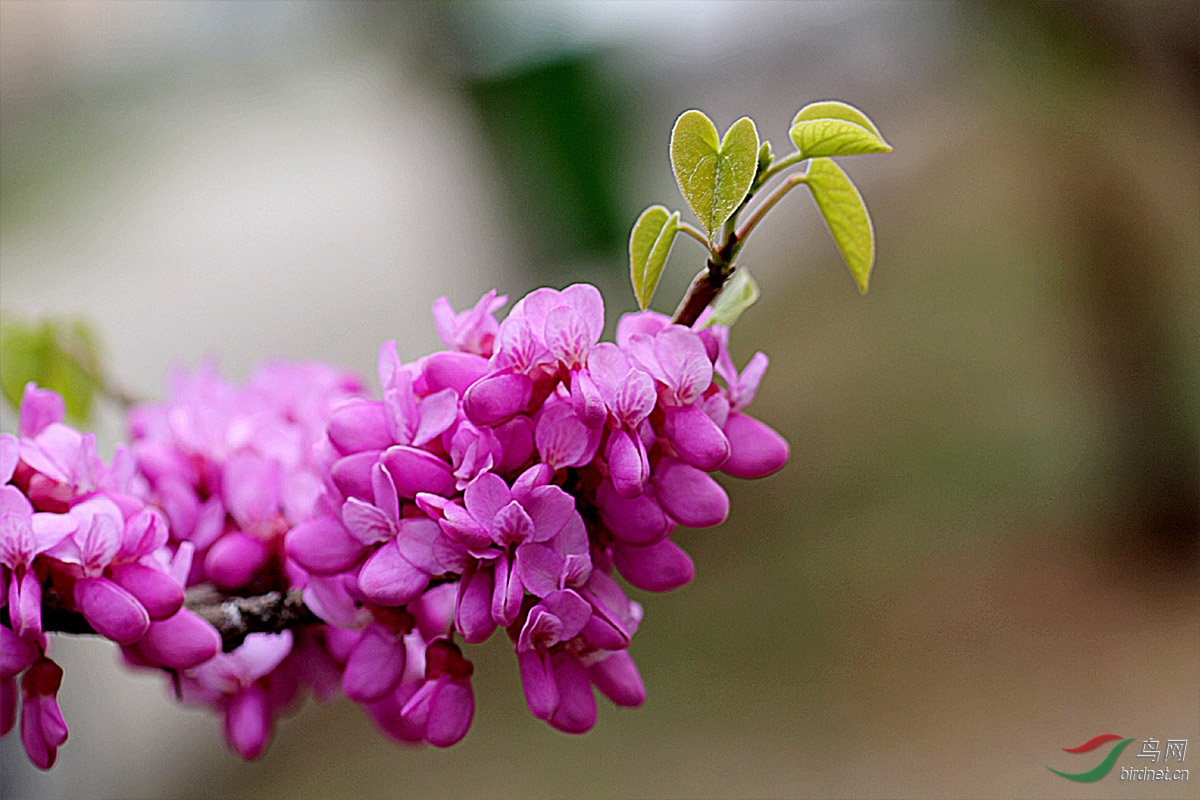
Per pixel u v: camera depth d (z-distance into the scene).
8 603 0.44
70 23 1.17
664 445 0.44
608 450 0.44
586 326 0.44
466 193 1.17
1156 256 1.12
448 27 1.07
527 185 1.07
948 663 1.04
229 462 0.48
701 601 1.17
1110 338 1.16
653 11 1.14
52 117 1.19
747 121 0.44
